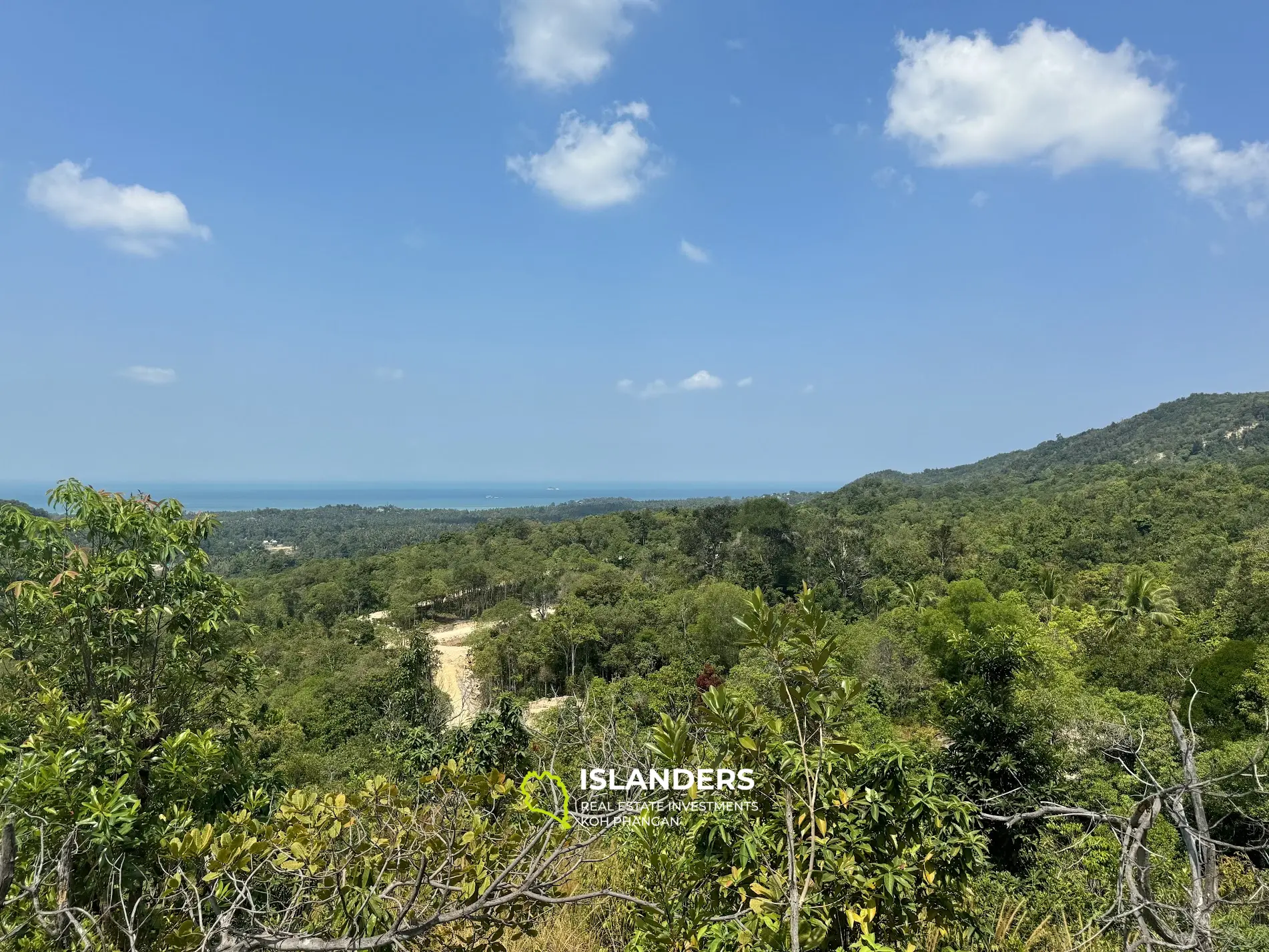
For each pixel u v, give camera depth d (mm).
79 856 3209
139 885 3377
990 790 10344
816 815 2818
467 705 33219
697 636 40438
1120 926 3527
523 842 2754
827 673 2771
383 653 44219
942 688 12609
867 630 36156
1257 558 29734
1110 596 37938
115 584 5184
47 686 4969
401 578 70250
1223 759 11023
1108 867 6234
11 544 5000
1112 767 11398
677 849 3078
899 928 2883
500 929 2715
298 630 53062
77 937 2439
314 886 2568
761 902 2361
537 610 61188
